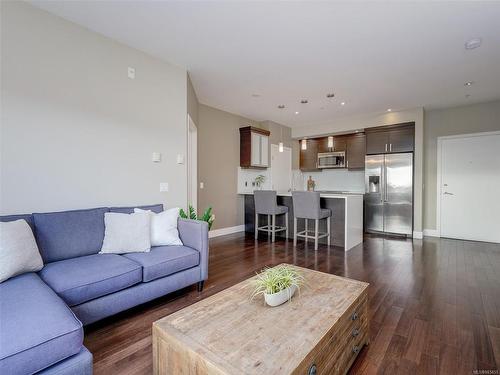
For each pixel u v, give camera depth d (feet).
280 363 3.25
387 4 7.21
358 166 20.62
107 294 6.18
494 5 7.22
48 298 4.56
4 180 6.96
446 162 16.87
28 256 5.75
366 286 5.63
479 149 15.84
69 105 8.11
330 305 4.78
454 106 16.42
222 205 17.74
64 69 8.00
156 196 10.39
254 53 10.06
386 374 4.78
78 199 8.29
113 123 9.13
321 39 9.02
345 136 21.38
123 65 9.39
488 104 15.55
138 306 7.46
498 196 15.34
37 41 7.47
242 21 8.07
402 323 6.51
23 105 7.25
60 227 7.13
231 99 15.33
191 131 14.14
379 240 16.12
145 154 10.05
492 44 9.21
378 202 18.12
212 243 15.14
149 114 10.16
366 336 5.56
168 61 10.71
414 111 16.79
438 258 12.16
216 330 3.98
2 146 6.93
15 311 4.05
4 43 6.94
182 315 4.44
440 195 17.08
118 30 8.60
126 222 7.95
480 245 14.82
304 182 24.43
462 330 6.20
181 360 3.67
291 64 10.89
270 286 4.82
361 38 8.93
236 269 10.59
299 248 14.01
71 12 7.69
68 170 8.08
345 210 13.61
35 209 7.45
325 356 3.91
